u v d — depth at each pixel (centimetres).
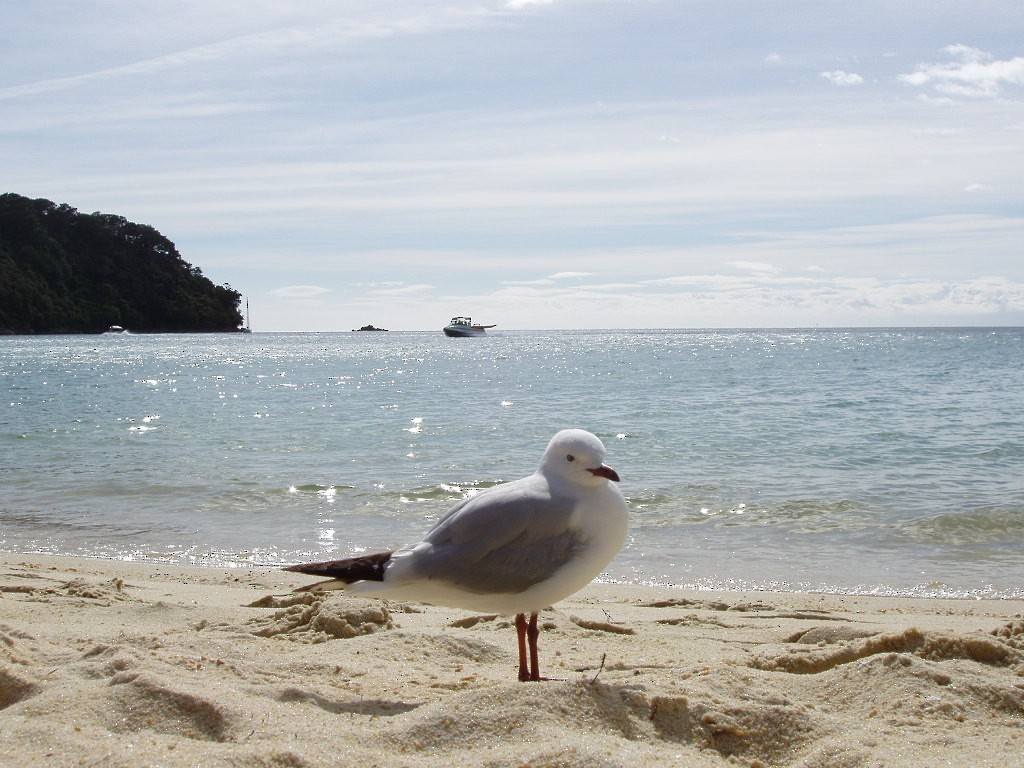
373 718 92
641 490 314
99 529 263
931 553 232
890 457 388
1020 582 203
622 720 90
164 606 157
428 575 104
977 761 85
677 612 169
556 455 108
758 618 163
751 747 89
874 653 120
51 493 319
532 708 89
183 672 103
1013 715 96
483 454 408
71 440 462
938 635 119
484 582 104
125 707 90
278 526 267
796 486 322
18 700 96
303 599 164
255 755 81
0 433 488
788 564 221
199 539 250
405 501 305
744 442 435
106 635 129
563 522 105
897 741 89
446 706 89
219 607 159
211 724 88
